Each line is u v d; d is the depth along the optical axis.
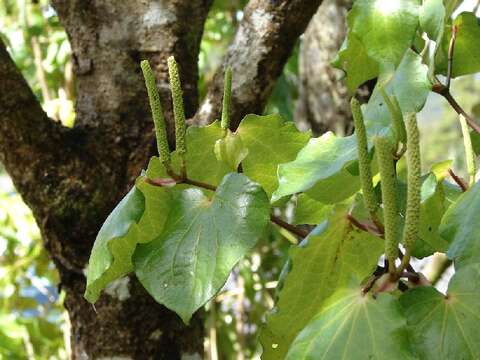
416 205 0.61
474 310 0.59
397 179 0.74
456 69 0.85
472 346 0.58
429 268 1.20
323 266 0.69
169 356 1.09
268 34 1.06
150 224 0.71
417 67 0.74
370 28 0.78
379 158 0.62
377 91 0.76
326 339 0.59
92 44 1.14
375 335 0.58
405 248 0.61
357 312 0.59
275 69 1.08
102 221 1.09
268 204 0.64
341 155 0.69
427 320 0.59
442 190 0.76
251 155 0.79
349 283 0.61
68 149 1.09
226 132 0.76
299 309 0.70
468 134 0.79
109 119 1.11
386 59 0.78
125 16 1.14
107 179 1.09
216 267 0.63
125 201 0.68
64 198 1.08
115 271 0.71
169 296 0.64
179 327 1.09
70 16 1.16
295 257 0.68
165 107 1.12
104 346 1.08
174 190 0.72
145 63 0.70
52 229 1.09
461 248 0.62
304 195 0.79
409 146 0.61
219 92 1.07
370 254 0.69
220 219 0.65
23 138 1.07
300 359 0.59
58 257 1.11
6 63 1.05
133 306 1.07
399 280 0.63
